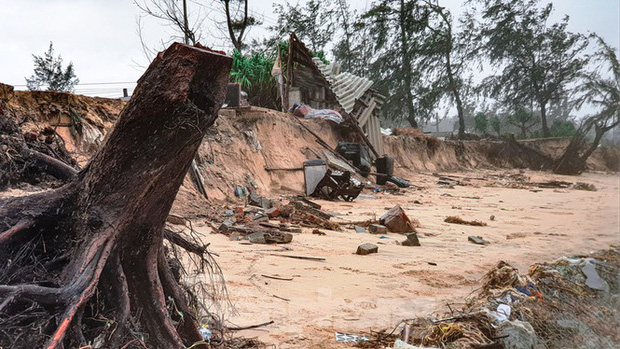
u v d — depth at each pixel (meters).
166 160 3.49
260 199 20.52
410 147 49.34
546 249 12.27
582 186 34.47
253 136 25.84
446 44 67.81
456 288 8.59
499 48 66.75
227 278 8.39
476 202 27.72
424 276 9.39
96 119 17.14
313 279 8.80
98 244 3.47
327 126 34.41
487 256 11.88
